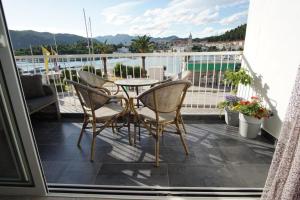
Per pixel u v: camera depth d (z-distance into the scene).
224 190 1.56
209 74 3.47
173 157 2.06
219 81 3.35
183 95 1.97
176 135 2.57
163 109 1.92
